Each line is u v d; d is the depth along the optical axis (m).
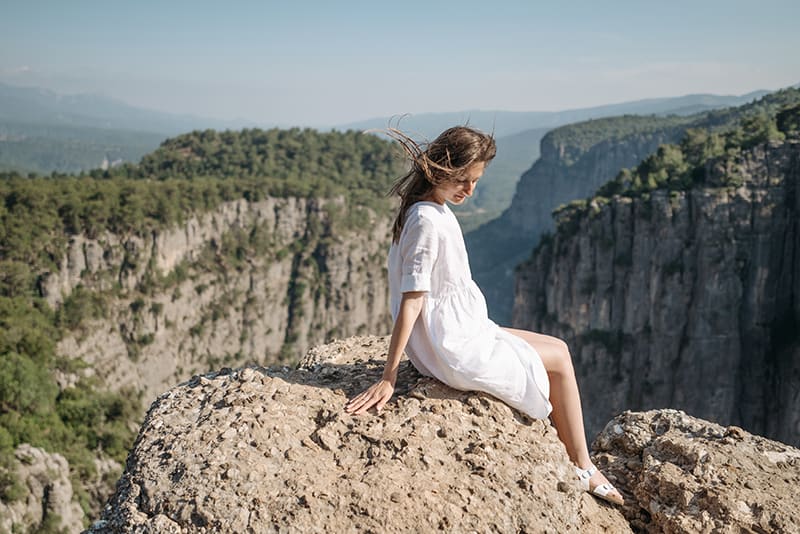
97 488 52.44
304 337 121.75
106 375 89.44
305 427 5.29
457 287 5.39
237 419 5.24
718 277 68.00
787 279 67.88
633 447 6.39
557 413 5.80
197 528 4.41
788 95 143.62
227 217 112.12
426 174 5.18
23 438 48.31
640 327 73.81
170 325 100.31
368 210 128.62
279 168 152.75
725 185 68.25
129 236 93.75
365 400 5.47
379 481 4.73
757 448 5.99
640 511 5.67
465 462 5.03
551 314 84.38
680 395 71.19
